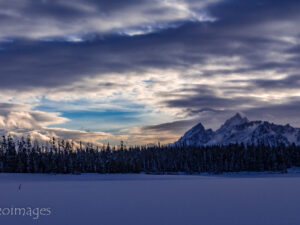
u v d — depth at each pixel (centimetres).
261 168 18912
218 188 7144
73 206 4194
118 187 7706
